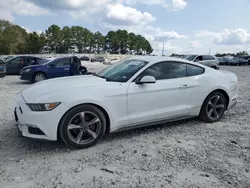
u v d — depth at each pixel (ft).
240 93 28.02
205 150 11.65
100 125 12.03
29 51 286.25
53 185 8.60
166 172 9.56
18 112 11.62
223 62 134.10
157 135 13.61
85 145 11.73
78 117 11.57
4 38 238.48
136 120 12.98
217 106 15.98
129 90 12.60
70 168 9.85
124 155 11.08
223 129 14.70
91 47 385.50
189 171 9.64
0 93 27.73
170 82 13.91
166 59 14.38
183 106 14.48
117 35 392.68
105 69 16.16
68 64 37.50
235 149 11.79
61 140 12.13
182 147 11.98
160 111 13.62
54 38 333.21
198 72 15.42
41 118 10.84
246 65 128.77
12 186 8.52
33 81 36.27
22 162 10.34
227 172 9.59
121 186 8.58
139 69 13.42
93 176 9.25
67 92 11.43
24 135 11.33
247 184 8.76
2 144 12.21
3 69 45.78
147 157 10.87
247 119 16.81
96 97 11.73
